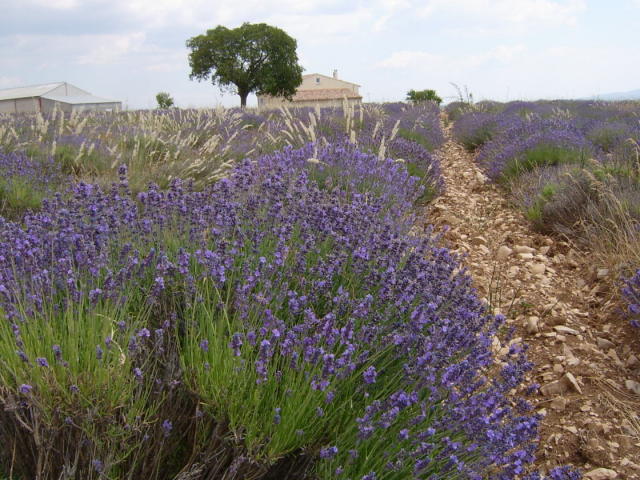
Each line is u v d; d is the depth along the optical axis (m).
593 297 4.87
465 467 2.23
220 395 2.22
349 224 3.96
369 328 2.73
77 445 2.04
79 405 2.06
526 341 4.24
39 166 6.88
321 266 3.24
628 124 12.38
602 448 3.07
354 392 2.55
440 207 8.06
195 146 10.80
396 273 3.38
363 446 2.26
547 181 7.54
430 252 4.50
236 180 4.61
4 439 2.13
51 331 2.23
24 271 2.69
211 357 2.38
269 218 3.83
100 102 52.50
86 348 2.23
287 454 2.29
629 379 3.73
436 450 2.36
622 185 6.45
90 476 1.94
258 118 14.89
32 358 2.13
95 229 3.23
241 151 9.76
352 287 3.32
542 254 6.05
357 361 2.52
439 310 3.19
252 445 2.14
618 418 3.32
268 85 50.97
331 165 6.56
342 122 13.20
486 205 8.29
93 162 7.82
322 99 62.81
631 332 4.22
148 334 2.25
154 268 3.08
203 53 50.88
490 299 4.73
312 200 4.35
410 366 2.64
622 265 4.88
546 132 10.73
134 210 3.66
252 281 2.79
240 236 3.49
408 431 2.22
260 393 2.27
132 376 2.23
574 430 3.23
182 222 3.70
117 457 2.05
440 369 2.66
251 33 50.22
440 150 14.09
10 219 5.18
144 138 9.28
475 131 15.27
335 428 2.32
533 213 6.84
